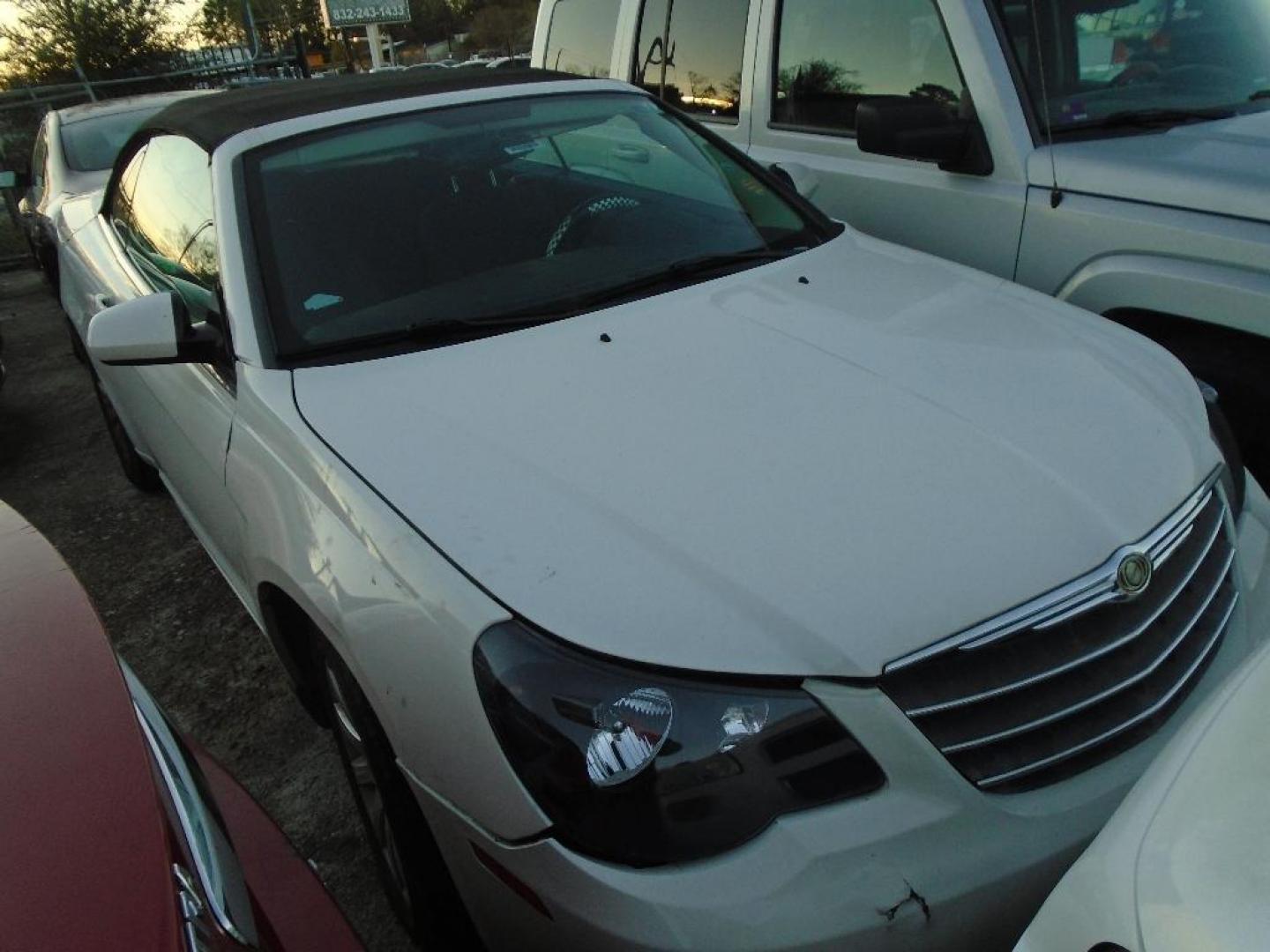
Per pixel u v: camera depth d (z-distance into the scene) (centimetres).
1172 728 164
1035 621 155
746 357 217
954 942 143
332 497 188
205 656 329
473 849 156
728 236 279
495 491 178
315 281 239
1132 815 123
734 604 152
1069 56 327
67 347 750
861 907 138
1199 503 182
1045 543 163
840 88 386
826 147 392
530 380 212
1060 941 119
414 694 160
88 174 668
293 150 264
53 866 110
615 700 144
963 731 149
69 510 458
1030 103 321
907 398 198
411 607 164
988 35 324
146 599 370
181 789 129
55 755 124
